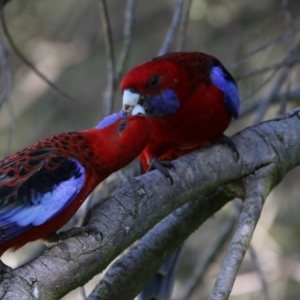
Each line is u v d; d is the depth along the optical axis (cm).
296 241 1670
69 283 745
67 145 819
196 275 1325
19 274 713
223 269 809
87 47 1886
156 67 1011
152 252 958
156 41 1938
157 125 1038
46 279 723
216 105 1034
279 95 1496
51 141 822
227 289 781
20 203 774
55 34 1889
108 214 798
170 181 876
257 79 1636
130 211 810
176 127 1035
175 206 882
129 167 1302
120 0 1962
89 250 762
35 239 808
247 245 852
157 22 1931
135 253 953
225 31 1725
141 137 833
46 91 1867
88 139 830
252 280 1577
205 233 1762
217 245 1340
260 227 1644
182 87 1012
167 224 980
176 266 1134
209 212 1012
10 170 789
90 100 1875
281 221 1691
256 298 1633
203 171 921
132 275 938
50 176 793
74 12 1897
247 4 1711
